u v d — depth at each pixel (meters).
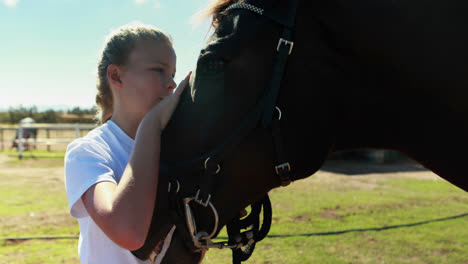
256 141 1.02
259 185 1.06
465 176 1.06
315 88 1.04
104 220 0.94
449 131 1.04
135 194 0.95
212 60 1.00
